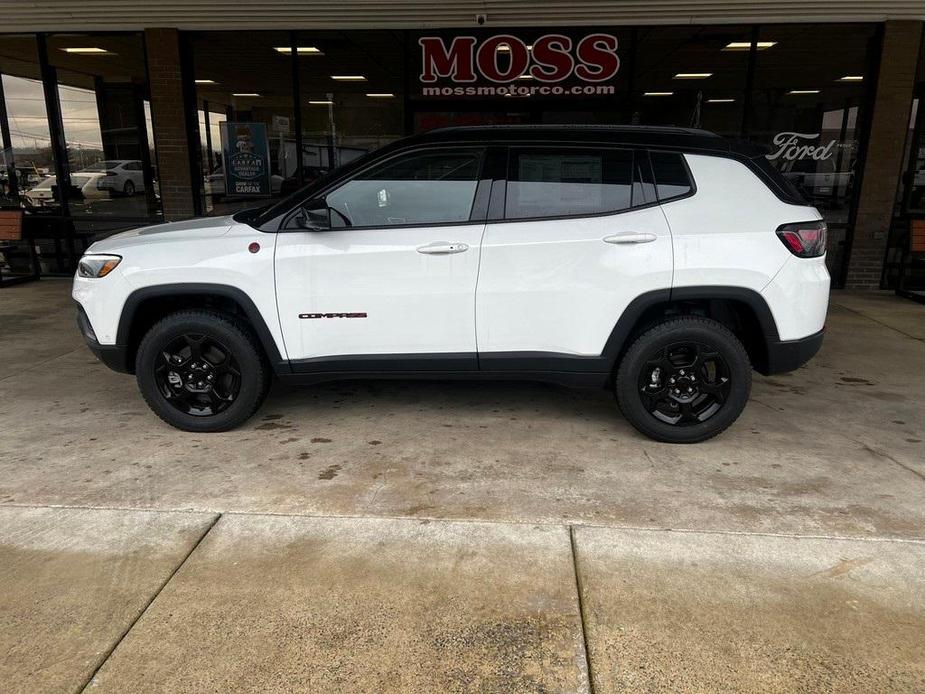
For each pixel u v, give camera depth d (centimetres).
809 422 441
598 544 297
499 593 264
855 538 301
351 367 402
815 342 388
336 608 256
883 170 821
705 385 392
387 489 348
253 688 218
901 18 774
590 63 825
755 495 341
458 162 384
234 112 881
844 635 241
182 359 409
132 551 292
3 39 877
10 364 566
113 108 885
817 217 385
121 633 243
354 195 389
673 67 821
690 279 374
